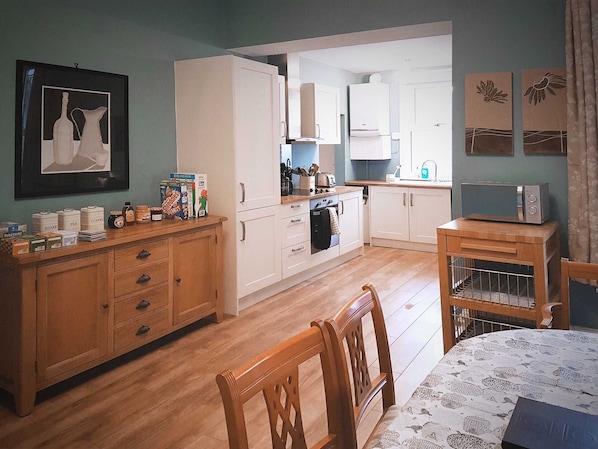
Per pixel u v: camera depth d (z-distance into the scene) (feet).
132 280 10.08
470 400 3.97
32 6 9.92
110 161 11.66
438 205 20.84
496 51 11.00
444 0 11.60
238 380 3.33
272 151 14.26
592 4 9.55
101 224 10.13
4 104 9.53
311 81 20.90
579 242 9.98
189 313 11.62
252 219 13.61
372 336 11.75
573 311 10.87
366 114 22.91
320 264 17.81
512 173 11.03
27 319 8.17
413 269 18.35
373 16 12.67
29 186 10.00
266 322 12.72
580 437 3.16
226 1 14.92
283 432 3.74
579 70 9.75
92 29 11.14
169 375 9.75
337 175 23.80
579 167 9.95
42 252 8.35
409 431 3.56
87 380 9.55
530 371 4.45
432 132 22.93
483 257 9.03
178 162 13.58
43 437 7.63
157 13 12.79
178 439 7.59
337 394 4.21
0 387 8.54
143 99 12.49
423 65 22.12
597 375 4.35
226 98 12.64
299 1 13.73
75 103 10.78
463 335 10.05
